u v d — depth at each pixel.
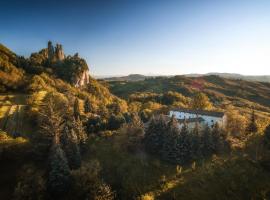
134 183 54.47
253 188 53.25
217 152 70.12
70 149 57.53
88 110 100.75
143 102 171.00
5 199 44.94
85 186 47.12
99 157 63.03
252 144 75.50
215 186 53.66
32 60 187.38
